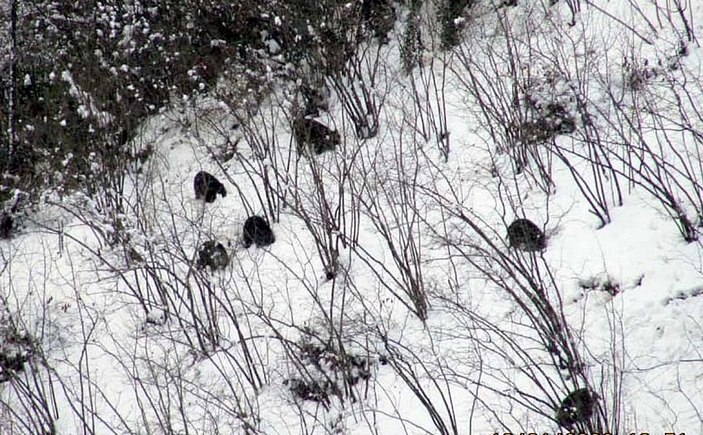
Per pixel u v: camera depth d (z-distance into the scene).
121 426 10.31
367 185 11.03
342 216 11.76
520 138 11.40
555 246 10.46
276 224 12.20
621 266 9.88
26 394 10.24
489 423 8.88
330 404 10.02
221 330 11.15
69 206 13.17
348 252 11.46
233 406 9.94
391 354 9.15
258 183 12.87
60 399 10.81
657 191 10.44
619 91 11.61
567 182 11.20
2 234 13.12
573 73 11.96
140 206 12.45
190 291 10.62
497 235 10.52
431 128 12.55
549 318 8.84
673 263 9.65
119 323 11.59
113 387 10.82
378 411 9.12
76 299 11.94
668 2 12.34
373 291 10.89
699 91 11.16
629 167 10.25
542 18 12.91
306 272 11.46
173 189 13.14
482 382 9.41
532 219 10.89
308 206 12.13
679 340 9.04
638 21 12.45
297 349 10.52
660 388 8.71
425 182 11.78
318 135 12.71
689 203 10.18
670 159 10.73
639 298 9.55
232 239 12.27
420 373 9.82
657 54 11.84
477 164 11.46
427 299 10.42
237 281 11.61
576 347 9.19
